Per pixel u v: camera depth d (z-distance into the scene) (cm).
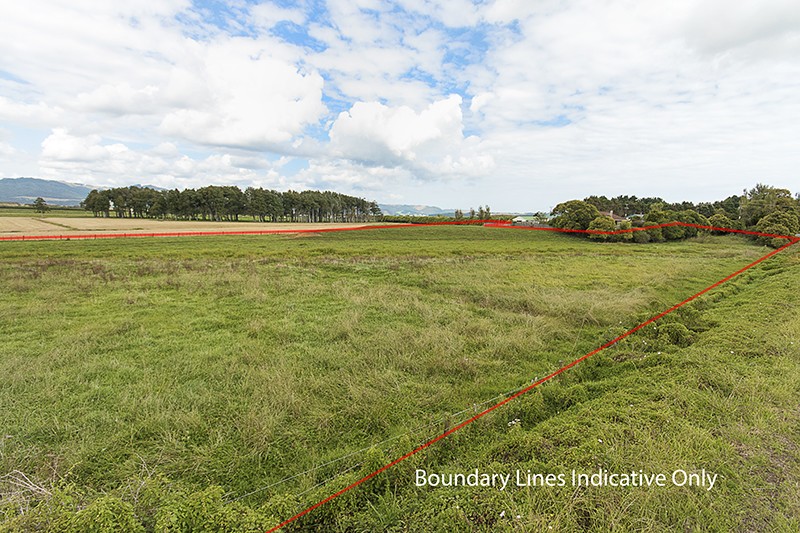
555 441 406
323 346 769
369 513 320
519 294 1231
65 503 307
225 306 1086
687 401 466
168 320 936
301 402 528
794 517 288
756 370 546
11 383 569
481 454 408
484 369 670
